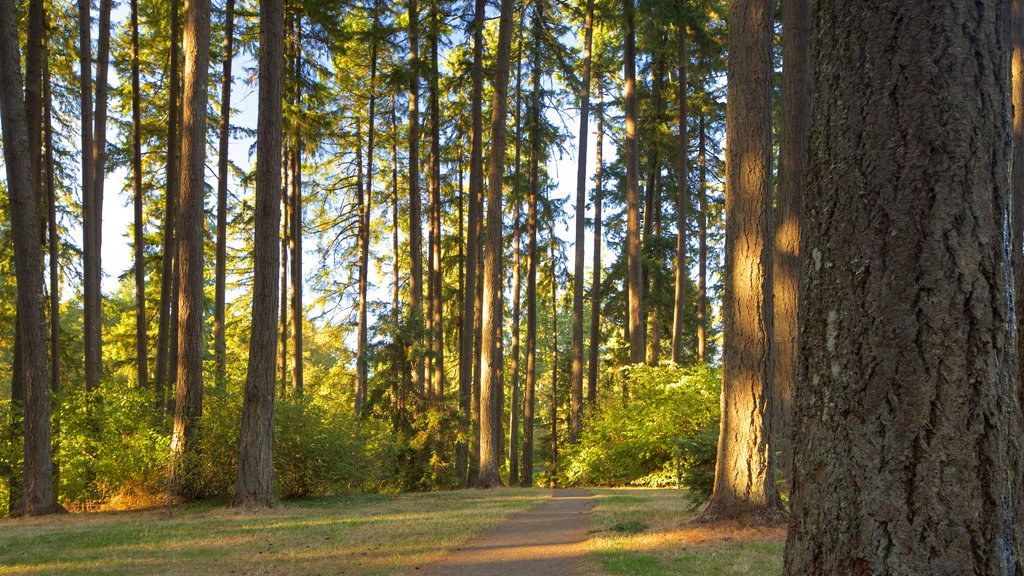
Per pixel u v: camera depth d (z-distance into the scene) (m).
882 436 2.64
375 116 30.23
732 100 10.24
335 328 31.97
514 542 9.35
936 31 2.76
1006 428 2.61
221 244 22.31
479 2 23.72
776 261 12.58
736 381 9.80
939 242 2.66
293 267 27.52
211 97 26.27
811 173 3.03
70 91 23.84
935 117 2.72
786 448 11.73
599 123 31.88
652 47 23.89
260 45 14.66
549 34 25.23
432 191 28.47
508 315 37.59
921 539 2.53
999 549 2.51
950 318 2.62
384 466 19.95
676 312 24.98
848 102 2.88
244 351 33.66
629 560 7.59
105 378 17.67
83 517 14.17
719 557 7.52
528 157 31.84
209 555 8.53
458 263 30.58
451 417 23.27
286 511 13.91
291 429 17.27
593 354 29.39
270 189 14.52
